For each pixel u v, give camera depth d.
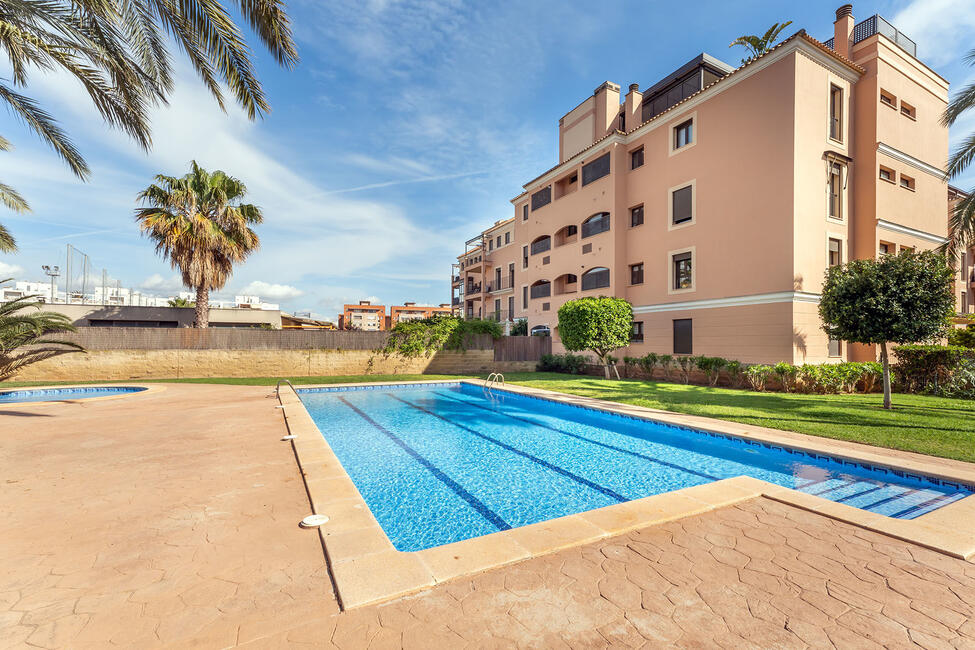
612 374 19.12
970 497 3.95
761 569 2.73
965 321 15.74
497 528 4.39
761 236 14.20
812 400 10.36
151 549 2.96
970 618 2.23
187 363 16.55
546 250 25.03
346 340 18.61
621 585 2.53
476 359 20.80
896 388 12.23
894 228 15.36
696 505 3.80
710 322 15.82
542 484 5.70
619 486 5.61
